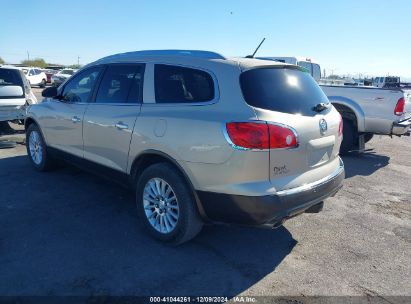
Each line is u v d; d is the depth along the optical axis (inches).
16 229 158.2
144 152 150.4
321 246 155.6
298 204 131.3
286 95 137.8
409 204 209.8
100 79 184.4
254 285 125.9
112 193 204.1
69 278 125.0
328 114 150.7
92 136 181.2
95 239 152.3
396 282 131.6
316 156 141.4
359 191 230.7
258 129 122.9
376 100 299.4
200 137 131.3
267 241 157.5
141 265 134.6
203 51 149.2
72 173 236.8
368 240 162.9
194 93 141.0
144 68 162.1
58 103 211.5
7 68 355.3
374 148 374.9
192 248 148.4
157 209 151.1
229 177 126.6
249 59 143.4
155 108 150.7
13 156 277.3
